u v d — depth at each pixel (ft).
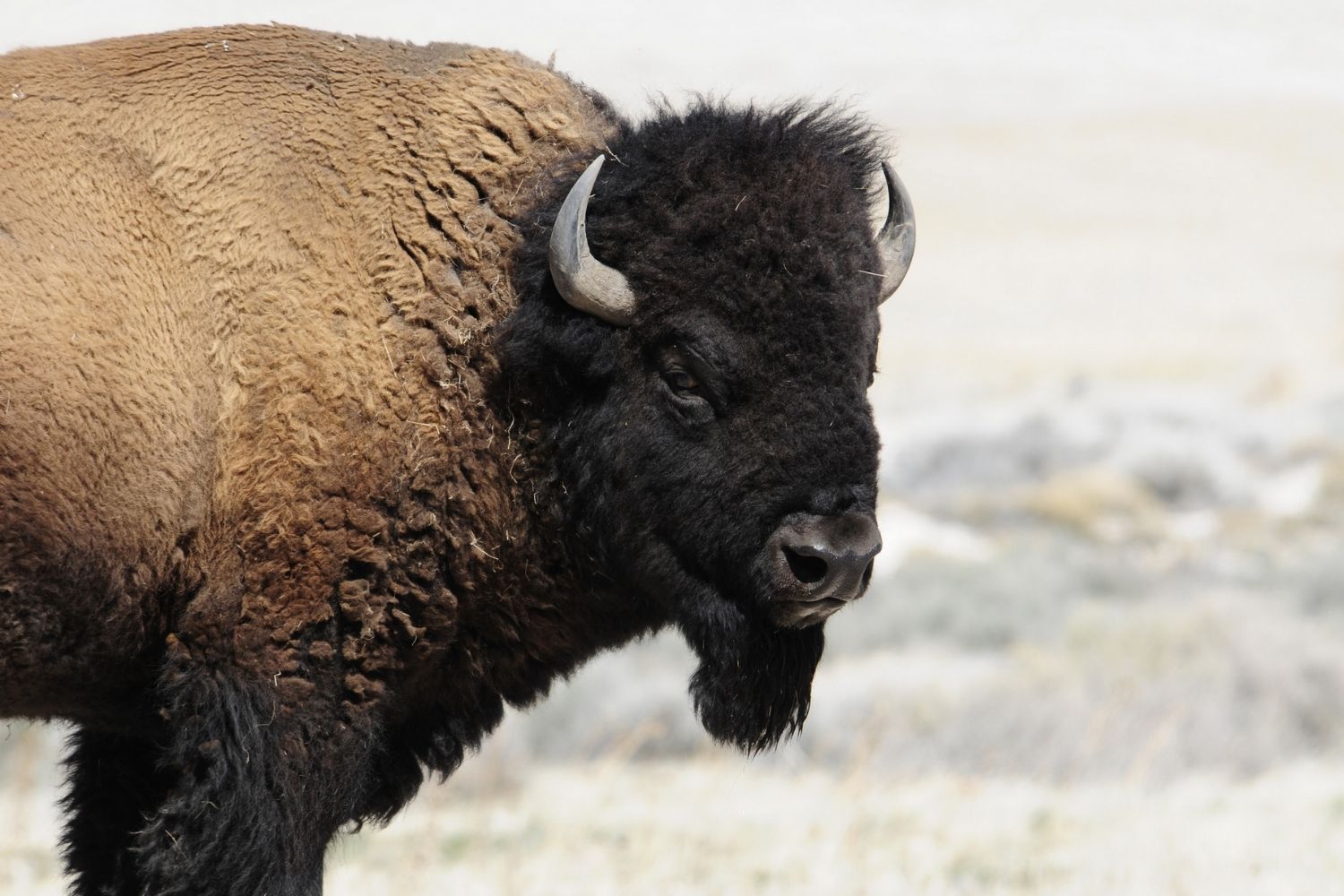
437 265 57.36
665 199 56.90
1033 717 151.12
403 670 58.13
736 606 57.52
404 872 89.15
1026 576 248.73
